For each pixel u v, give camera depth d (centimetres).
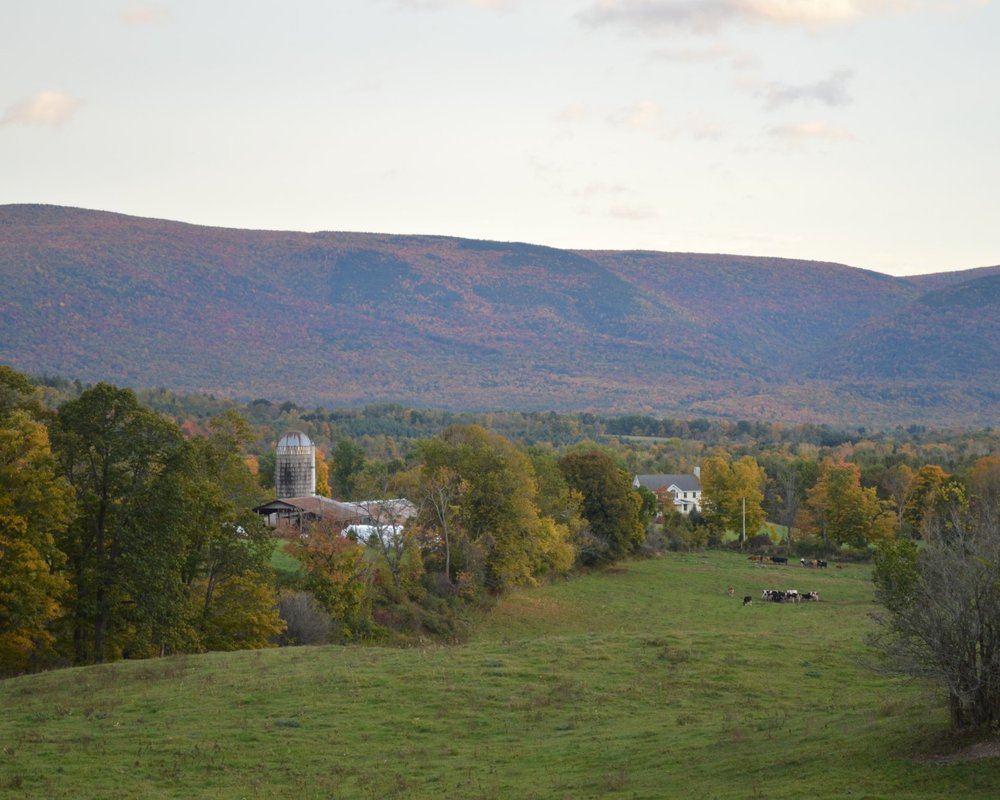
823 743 4188
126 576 6712
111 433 6756
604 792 3844
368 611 9338
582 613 11631
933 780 3506
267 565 8231
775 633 7506
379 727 4906
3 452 6300
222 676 5788
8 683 5728
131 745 4566
